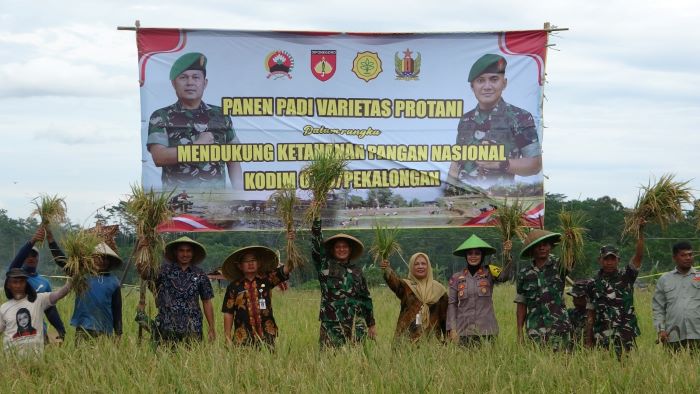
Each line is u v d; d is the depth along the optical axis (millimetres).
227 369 8562
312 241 10508
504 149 15250
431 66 15195
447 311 10656
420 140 15188
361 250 10656
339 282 10367
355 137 15078
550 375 8445
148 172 14625
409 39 15156
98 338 9836
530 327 10422
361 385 8055
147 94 14609
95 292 10586
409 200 15148
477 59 15234
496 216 11414
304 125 14969
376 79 15117
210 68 14758
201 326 10555
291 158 14922
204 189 14727
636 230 10664
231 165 14805
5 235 20859
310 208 10617
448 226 15172
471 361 9055
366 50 15094
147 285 10586
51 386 8266
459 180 15211
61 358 9328
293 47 14953
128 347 9727
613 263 10508
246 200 14812
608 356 9227
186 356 9219
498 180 15250
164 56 14656
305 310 15430
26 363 9102
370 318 10516
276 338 10461
